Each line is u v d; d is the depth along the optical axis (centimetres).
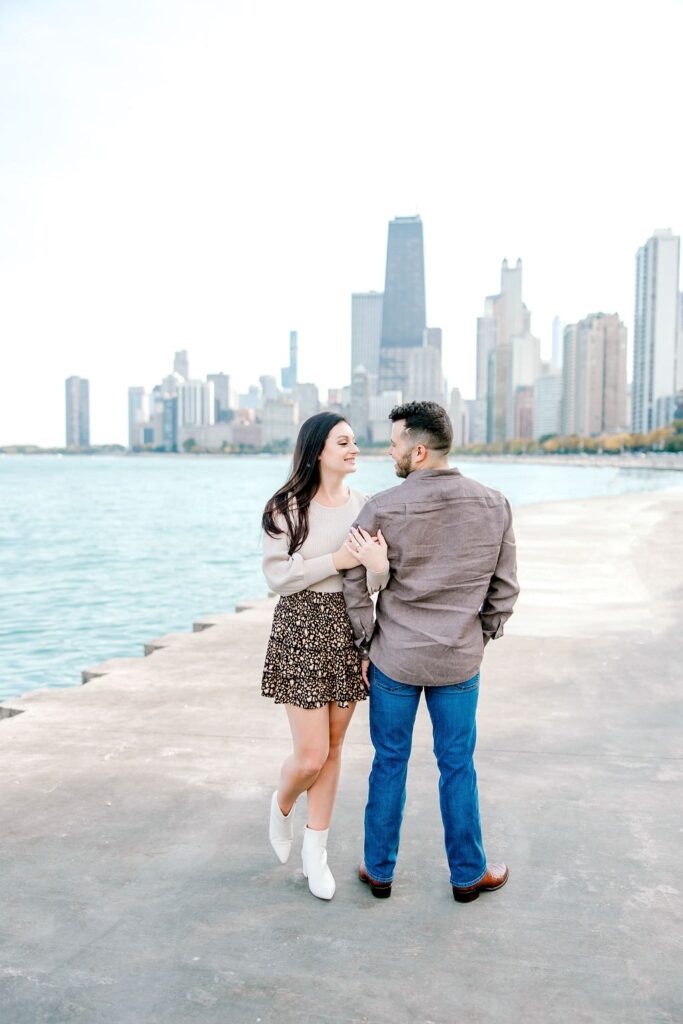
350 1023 236
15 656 1139
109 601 1578
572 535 1631
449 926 286
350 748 466
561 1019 238
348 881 318
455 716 290
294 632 296
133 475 12975
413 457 283
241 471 15988
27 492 7112
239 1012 241
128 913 293
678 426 16975
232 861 333
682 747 464
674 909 297
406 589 283
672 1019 238
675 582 1037
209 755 450
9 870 324
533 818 372
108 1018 238
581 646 711
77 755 450
